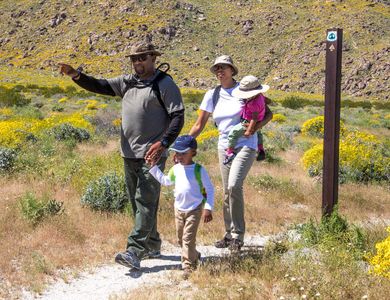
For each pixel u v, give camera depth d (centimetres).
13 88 6328
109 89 595
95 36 12138
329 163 722
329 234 680
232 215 643
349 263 574
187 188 559
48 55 12006
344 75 10056
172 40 11850
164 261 627
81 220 771
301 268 558
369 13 12250
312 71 10462
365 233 712
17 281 546
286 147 2083
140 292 509
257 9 12825
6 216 744
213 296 488
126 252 577
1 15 13588
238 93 620
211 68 646
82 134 1919
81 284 553
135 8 12762
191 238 563
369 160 1348
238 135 625
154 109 576
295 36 11725
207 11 13000
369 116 4859
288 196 1048
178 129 563
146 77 582
